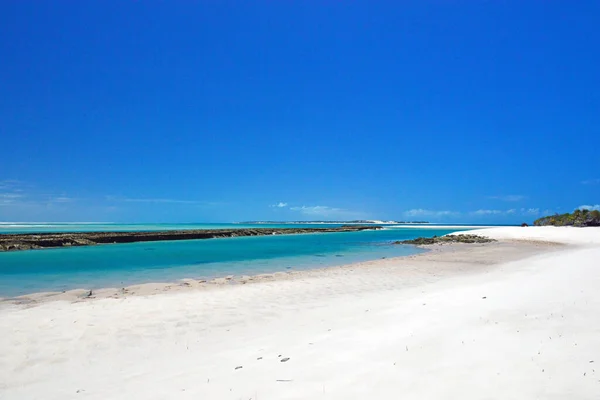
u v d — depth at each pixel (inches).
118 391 220.1
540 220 3058.6
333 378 209.3
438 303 387.2
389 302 427.8
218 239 2082.9
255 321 377.4
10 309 439.2
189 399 199.0
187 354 286.7
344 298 478.3
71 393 223.0
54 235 1722.4
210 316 399.2
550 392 169.2
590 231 1828.2
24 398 219.0
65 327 361.7
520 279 525.3
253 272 783.1
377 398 179.2
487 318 303.3
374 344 263.7
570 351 215.0
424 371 206.1
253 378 222.1
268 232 2709.2
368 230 3922.2
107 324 370.9
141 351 298.2
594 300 332.2
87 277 715.4
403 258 1031.6
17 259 1037.8
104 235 1793.8
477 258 976.3
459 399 170.4
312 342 287.6
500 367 201.6
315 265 903.1
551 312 302.8
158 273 772.0
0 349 305.0
